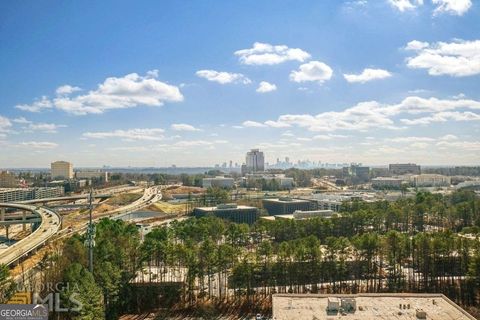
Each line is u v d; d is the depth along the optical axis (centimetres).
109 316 18425
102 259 19600
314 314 14338
